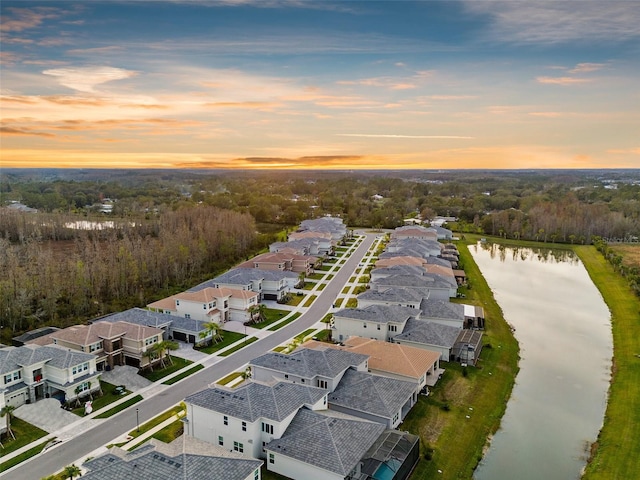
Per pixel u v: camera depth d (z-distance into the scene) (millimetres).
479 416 56000
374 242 172875
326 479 40500
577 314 96188
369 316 74188
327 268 131125
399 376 59438
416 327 72750
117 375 63375
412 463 44875
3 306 80438
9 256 103062
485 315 90375
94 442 48875
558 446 51281
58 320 82938
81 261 102250
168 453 38062
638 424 53344
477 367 68000
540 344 80125
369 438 44406
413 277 98438
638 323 86562
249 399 46781
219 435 46562
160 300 92688
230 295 87562
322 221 182875
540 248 170875
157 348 65562
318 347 60938
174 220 161875
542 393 63062
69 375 56500
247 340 77750
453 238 180875
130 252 109562
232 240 140250
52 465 45031
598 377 68000
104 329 66938
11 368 55469
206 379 63531
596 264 138375
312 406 48219
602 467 46656
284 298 100750
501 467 47531
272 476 42750
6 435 49750
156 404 56844
